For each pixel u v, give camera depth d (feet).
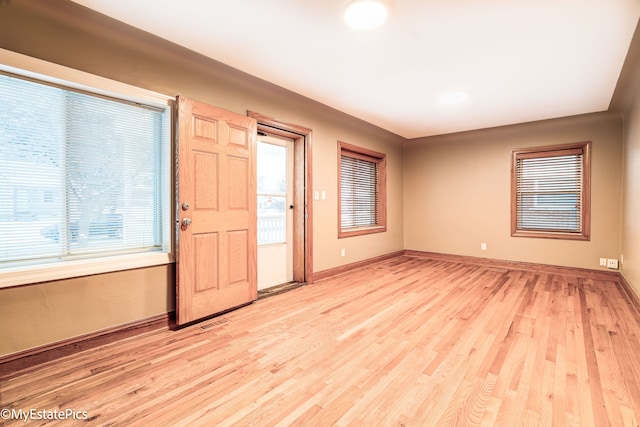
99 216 7.36
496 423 4.59
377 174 18.03
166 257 8.21
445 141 18.25
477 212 17.12
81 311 6.85
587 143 13.92
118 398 5.22
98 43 7.00
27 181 6.34
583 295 11.10
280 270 12.55
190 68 8.71
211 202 8.89
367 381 5.71
